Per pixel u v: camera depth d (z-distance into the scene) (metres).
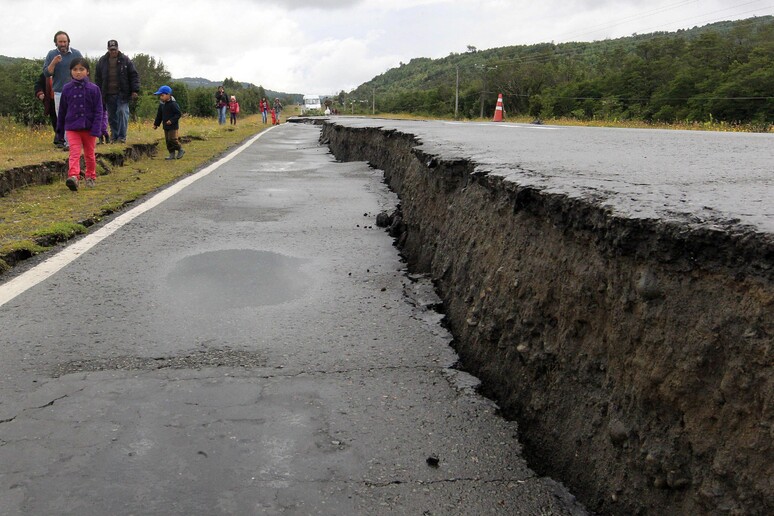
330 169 10.96
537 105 83.94
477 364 3.08
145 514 1.99
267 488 2.15
